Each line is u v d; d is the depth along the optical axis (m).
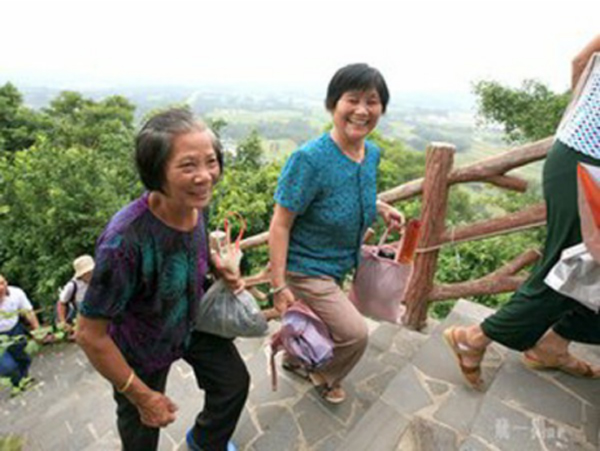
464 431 1.53
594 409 1.54
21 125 19.67
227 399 1.52
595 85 1.27
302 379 2.16
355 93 1.43
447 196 2.16
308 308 1.62
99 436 2.37
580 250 1.22
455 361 1.92
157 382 1.41
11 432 2.64
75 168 7.44
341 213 1.57
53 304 7.03
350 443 1.55
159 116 0.96
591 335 1.54
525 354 1.77
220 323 1.41
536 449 1.37
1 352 1.53
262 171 8.96
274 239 1.59
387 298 1.82
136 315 1.21
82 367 3.72
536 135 9.44
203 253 1.26
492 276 2.25
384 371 2.17
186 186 0.96
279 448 1.77
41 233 7.23
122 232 1.01
